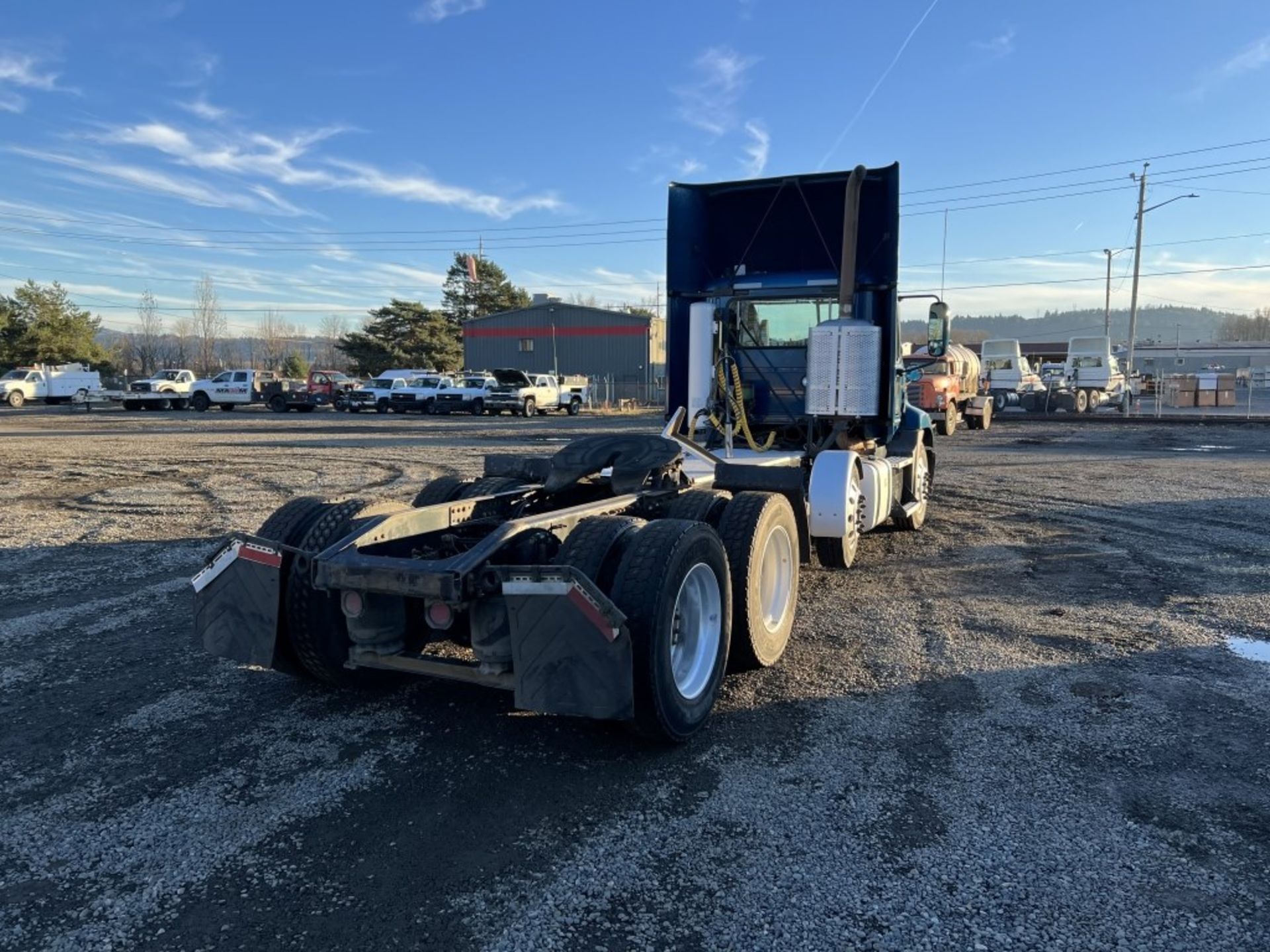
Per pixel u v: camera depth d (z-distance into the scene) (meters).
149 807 3.34
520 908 2.70
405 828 3.18
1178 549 8.30
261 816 3.27
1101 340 37.22
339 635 4.25
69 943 2.53
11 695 4.51
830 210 8.06
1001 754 3.79
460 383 39.38
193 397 41.25
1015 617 5.97
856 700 4.44
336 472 14.77
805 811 3.29
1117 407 38.81
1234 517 10.14
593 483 5.56
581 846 3.05
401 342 70.44
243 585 4.09
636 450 5.27
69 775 3.61
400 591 3.56
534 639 3.44
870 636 5.55
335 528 4.22
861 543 8.69
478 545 3.68
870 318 7.92
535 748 3.89
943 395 22.72
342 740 3.97
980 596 6.58
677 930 2.58
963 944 2.51
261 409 42.41
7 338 60.53
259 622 4.05
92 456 17.59
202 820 3.24
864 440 8.11
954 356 24.14
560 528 4.22
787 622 5.18
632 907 2.70
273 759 3.77
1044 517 10.21
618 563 3.80
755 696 4.52
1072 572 7.37
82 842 3.08
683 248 8.31
